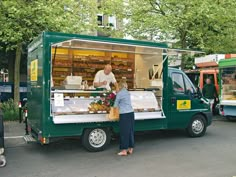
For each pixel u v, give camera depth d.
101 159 7.82
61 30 12.89
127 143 8.16
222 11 15.23
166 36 16.36
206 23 15.80
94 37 8.31
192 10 14.96
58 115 8.02
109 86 9.85
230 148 8.91
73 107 8.29
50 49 7.93
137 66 11.03
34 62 8.80
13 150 8.75
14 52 17.61
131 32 16.73
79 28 13.65
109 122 8.65
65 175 6.61
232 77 14.62
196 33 15.73
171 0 15.35
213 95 15.98
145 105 9.29
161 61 9.62
